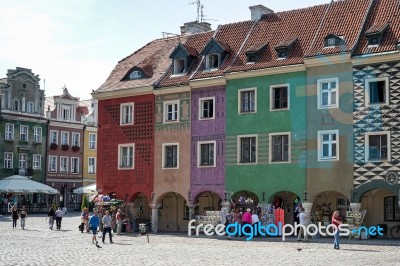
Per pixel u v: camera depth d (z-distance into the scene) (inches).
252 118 1539.1
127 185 1766.7
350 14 1501.0
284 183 1473.9
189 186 1636.3
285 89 1501.0
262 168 1512.1
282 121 1491.1
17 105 2881.4
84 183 3161.9
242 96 1568.7
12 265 847.7
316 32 1523.1
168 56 1825.8
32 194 2896.2
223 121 1590.8
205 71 1651.1
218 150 1592.0
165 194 1697.8
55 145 3019.2
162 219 1766.7
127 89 1775.3
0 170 2790.4
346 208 1480.1
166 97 1708.9
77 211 3029.0
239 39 1673.2
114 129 1813.5
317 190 1423.5
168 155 1697.8
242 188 1537.9
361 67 1385.3
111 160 1811.0
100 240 1360.7
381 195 1441.9
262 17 1690.5
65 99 3100.4
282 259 944.3
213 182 1593.3
